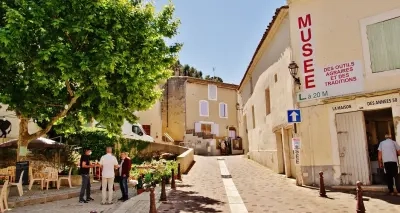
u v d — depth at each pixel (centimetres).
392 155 1030
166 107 3878
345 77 1219
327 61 1266
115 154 2298
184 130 3766
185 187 1314
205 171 1869
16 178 1250
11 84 1174
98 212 928
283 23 1545
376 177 1190
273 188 1237
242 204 954
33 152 1742
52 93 1298
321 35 1292
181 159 1792
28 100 1180
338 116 1234
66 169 1602
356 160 1188
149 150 2525
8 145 1530
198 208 912
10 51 1015
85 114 1380
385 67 1148
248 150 2812
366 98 1168
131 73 1230
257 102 2250
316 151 1262
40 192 1262
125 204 1004
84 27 1102
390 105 1118
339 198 993
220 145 3925
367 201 931
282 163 1714
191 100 3906
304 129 1298
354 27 1223
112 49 1162
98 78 1102
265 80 1975
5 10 1120
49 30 1098
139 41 1275
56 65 1076
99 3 1148
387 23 1157
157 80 1498
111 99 1277
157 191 1231
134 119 1458
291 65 1332
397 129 1096
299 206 894
